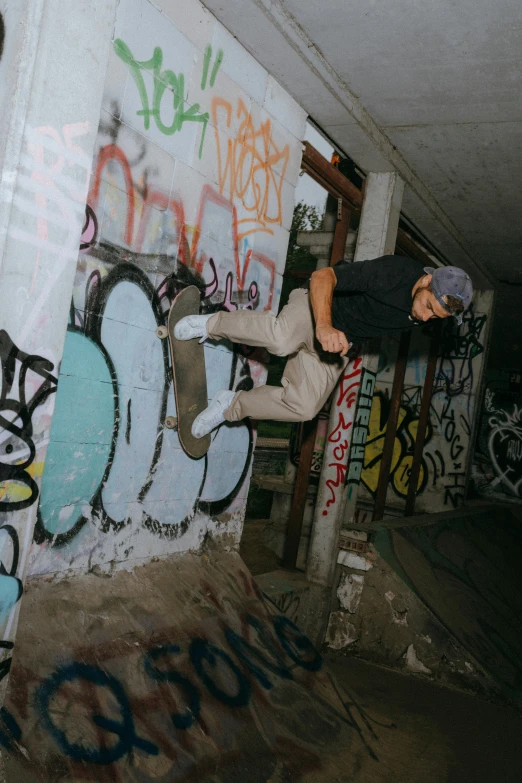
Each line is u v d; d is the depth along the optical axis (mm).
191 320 3252
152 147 3117
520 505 11141
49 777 2111
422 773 3379
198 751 2621
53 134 2268
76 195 2383
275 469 12672
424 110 4570
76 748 2248
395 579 5145
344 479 5277
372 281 2889
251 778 2703
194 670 2986
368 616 5160
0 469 2236
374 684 4629
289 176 4375
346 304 3098
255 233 4043
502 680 4859
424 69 4035
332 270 2914
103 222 2869
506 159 5141
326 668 3906
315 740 3211
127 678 2660
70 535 2881
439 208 6387
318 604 5109
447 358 9164
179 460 3543
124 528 3203
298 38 3732
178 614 3236
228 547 4078
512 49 3695
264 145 4047
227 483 4020
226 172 3695
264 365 4301
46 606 2670
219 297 3756
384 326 3064
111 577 3119
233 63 3664
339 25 3660
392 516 9023
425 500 9039
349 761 3217
